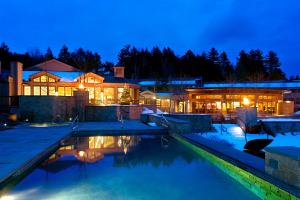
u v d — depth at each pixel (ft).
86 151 49.83
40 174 34.76
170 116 78.59
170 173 35.37
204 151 44.65
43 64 166.30
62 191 28.43
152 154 47.47
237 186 30.30
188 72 319.68
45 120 95.14
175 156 45.80
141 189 29.17
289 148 26.61
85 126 79.61
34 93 142.61
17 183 31.07
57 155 46.42
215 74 317.63
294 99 172.86
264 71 310.86
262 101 120.16
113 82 156.25
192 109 123.65
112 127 76.33
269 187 25.73
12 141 50.11
